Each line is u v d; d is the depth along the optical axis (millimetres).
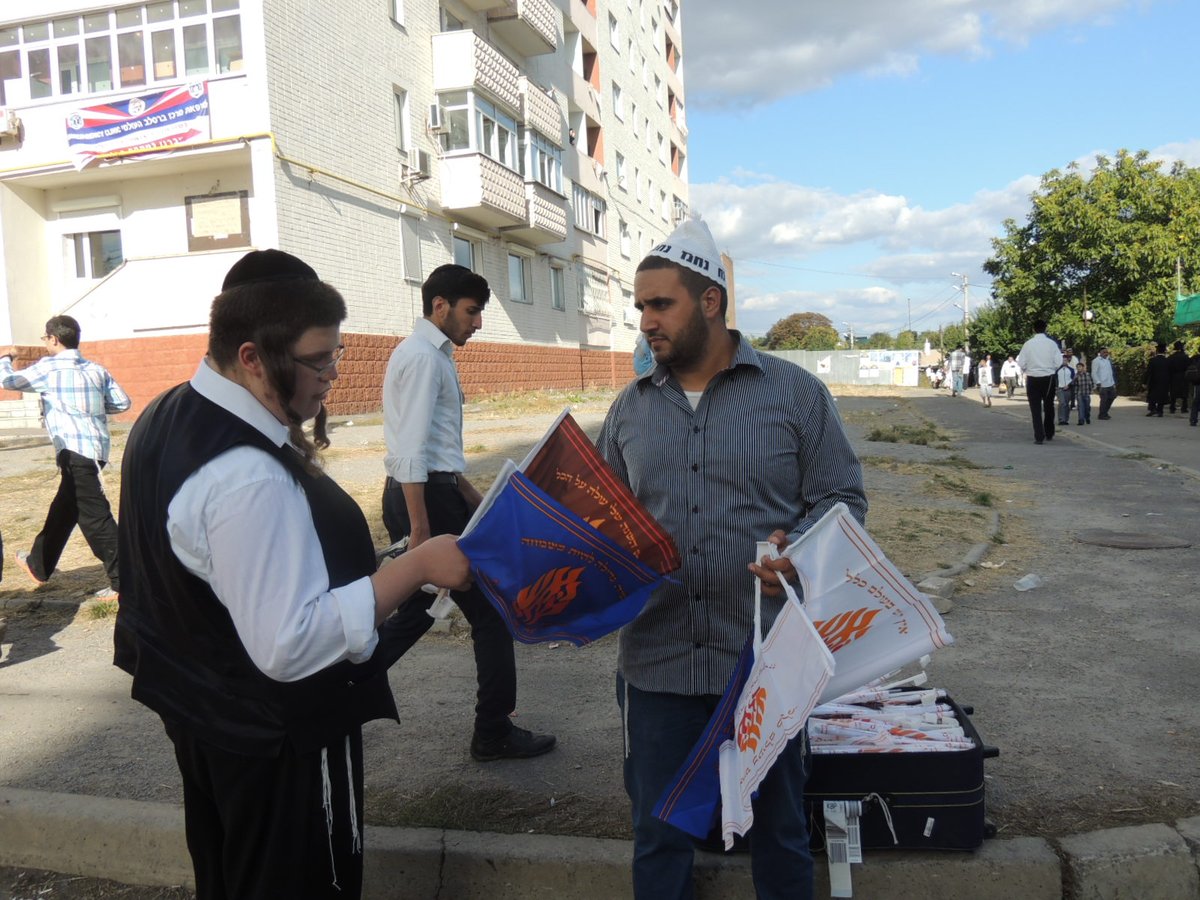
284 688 1864
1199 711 3859
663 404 2426
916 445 14023
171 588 1816
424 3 21969
